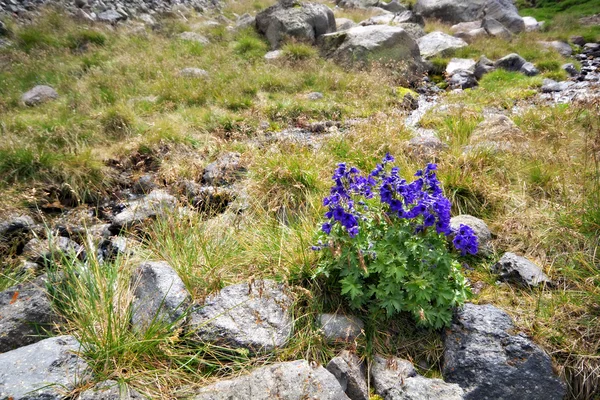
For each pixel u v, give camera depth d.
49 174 2.07
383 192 1.17
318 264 1.29
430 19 6.62
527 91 3.38
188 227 1.56
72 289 1.21
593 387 1.06
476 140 2.12
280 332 1.14
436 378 1.09
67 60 3.70
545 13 9.17
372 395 1.06
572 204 1.56
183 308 1.17
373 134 2.20
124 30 4.50
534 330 1.14
